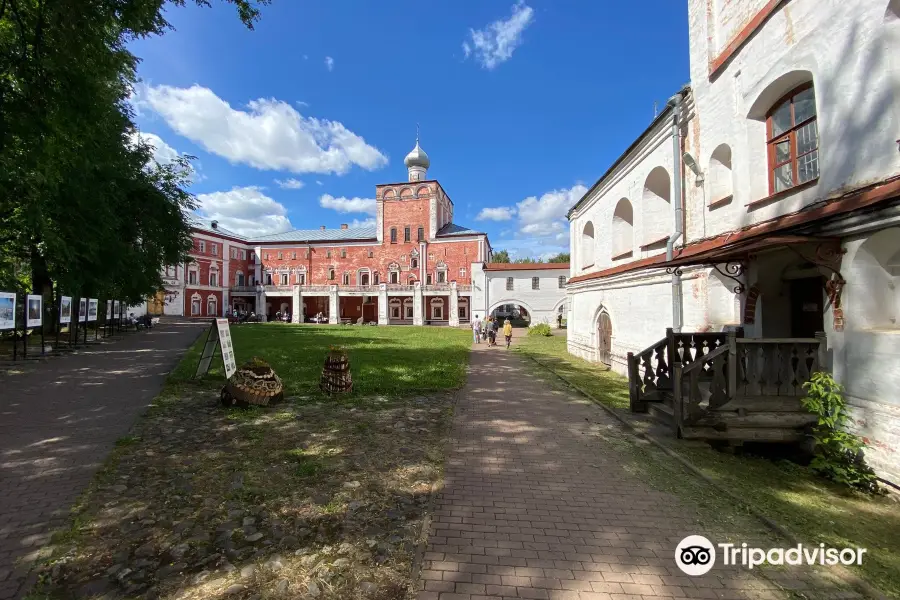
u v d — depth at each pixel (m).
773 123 7.02
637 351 11.66
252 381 7.75
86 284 18.52
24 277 21.83
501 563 3.28
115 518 3.84
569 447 5.96
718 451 5.88
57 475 4.71
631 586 3.05
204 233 54.56
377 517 3.94
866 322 5.20
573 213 19.41
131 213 19.83
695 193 8.95
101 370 11.35
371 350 17.78
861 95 5.16
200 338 22.16
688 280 9.13
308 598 2.85
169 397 8.33
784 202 6.46
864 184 5.08
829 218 5.23
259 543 3.48
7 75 8.10
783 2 6.41
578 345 17.81
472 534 3.69
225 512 3.98
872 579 3.21
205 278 54.78
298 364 13.05
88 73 8.48
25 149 9.12
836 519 4.16
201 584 2.97
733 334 5.80
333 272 58.97
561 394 9.57
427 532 3.68
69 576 3.04
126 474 4.77
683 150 9.44
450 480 4.80
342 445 5.84
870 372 5.04
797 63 6.14
